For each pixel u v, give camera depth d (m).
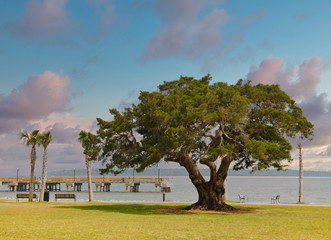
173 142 25.86
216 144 29.81
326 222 21.33
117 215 25.27
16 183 119.31
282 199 76.19
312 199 76.62
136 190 107.31
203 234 15.85
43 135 42.66
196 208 30.83
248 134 29.48
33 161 43.09
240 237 15.08
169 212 28.56
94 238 14.42
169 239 14.37
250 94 30.98
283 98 30.92
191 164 30.78
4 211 27.75
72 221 20.92
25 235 15.11
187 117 26.19
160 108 28.08
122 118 30.34
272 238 14.91
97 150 31.06
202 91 29.48
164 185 102.56
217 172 31.89
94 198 74.38
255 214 27.19
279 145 28.88
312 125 30.41
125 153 30.64
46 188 123.88
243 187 162.50
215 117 26.61
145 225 19.14
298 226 19.22
